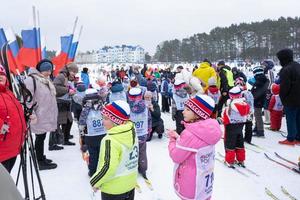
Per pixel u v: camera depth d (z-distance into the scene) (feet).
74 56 33.35
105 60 404.16
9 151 11.05
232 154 18.34
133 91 16.84
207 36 233.55
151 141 24.93
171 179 16.83
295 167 18.37
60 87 21.98
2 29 26.27
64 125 23.27
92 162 16.01
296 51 181.16
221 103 28.45
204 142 9.31
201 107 9.52
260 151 21.59
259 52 199.21
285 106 22.40
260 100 24.88
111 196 9.82
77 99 26.78
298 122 23.18
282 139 24.66
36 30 27.22
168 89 38.45
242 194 14.88
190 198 9.51
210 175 9.83
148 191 15.26
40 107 17.04
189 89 23.45
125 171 9.87
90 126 15.46
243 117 17.80
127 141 9.76
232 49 219.20
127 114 9.98
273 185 15.94
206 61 29.19
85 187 15.79
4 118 10.78
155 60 286.66
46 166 18.24
